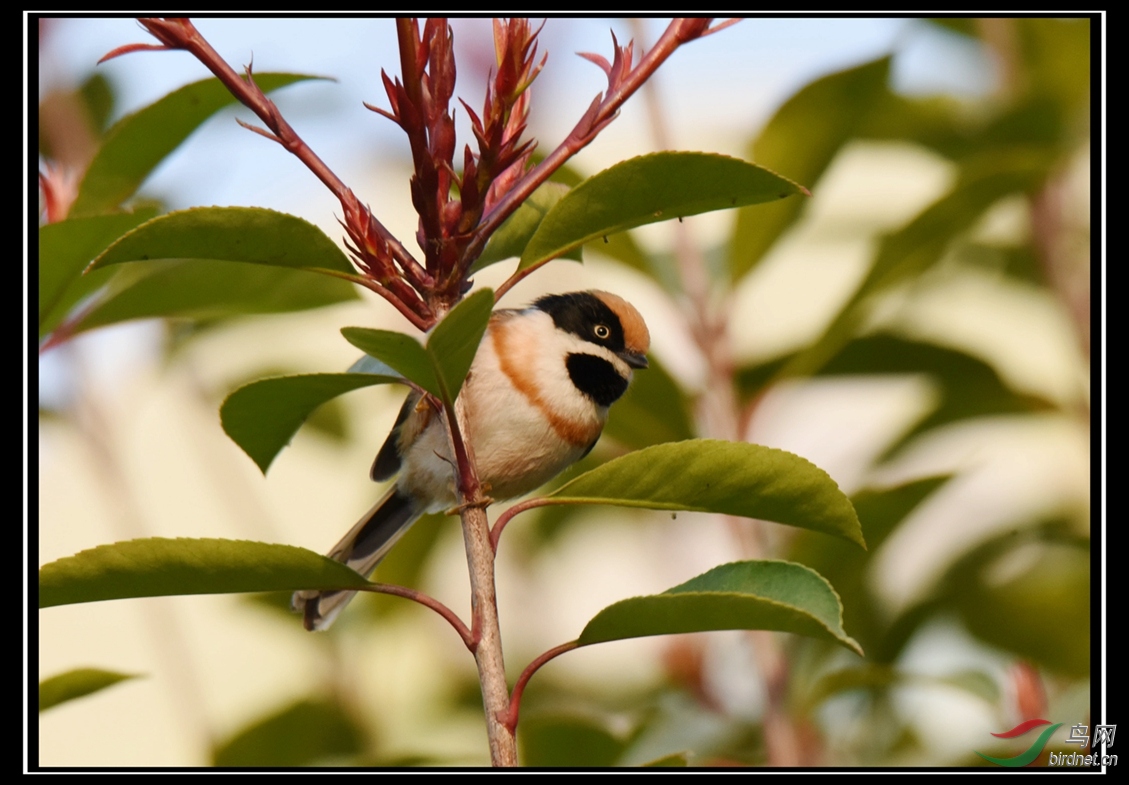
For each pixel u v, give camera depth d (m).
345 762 8.79
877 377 10.41
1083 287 10.64
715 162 4.91
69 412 11.03
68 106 11.57
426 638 11.73
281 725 10.28
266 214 4.92
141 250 4.95
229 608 11.47
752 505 5.49
